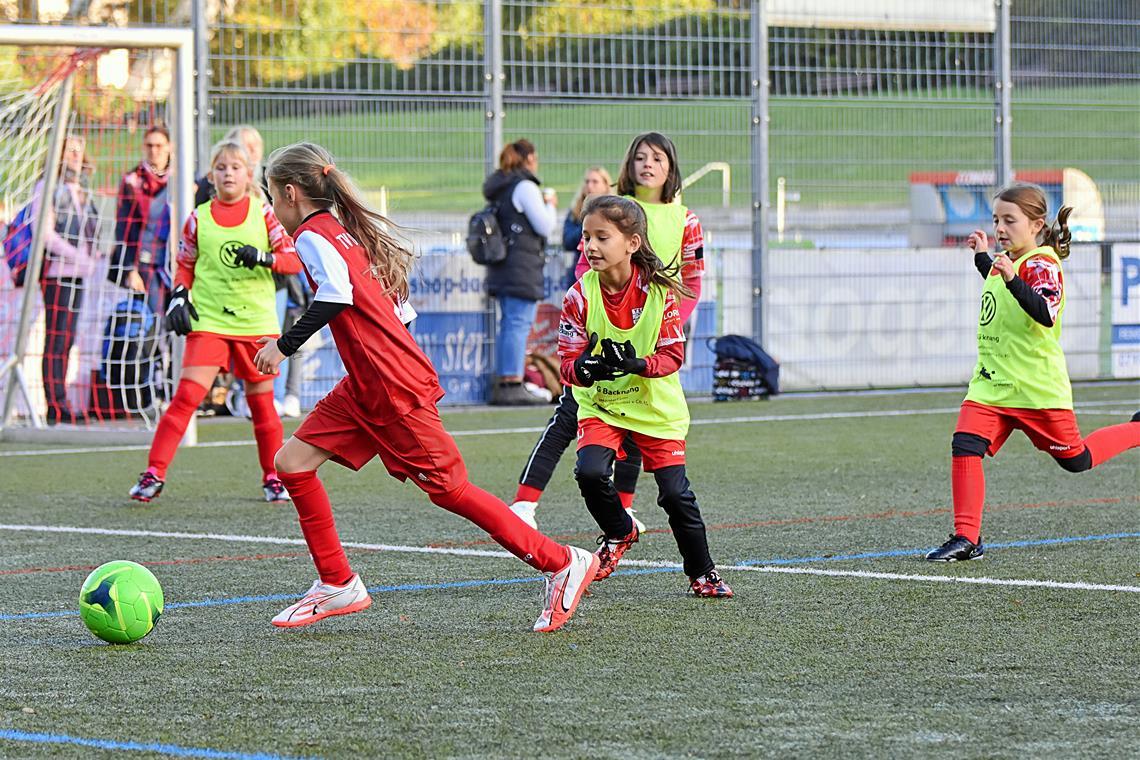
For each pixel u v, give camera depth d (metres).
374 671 13.73
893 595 17.09
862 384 46.44
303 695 12.84
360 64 41.06
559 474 29.17
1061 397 20.11
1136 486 26.50
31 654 14.52
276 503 25.61
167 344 35.91
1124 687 12.92
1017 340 19.98
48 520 23.72
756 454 31.58
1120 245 48.38
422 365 15.34
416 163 42.06
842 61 45.41
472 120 42.75
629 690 12.93
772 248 45.25
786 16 44.84
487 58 42.06
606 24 43.16
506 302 42.25
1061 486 26.53
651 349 16.38
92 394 36.47
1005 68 46.56
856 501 24.94
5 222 36.53
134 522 23.47
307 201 15.37
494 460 31.19
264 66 40.16
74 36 32.31
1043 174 49.25
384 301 15.23
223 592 17.70
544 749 11.16
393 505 25.02
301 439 15.51
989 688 12.91
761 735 11.48
